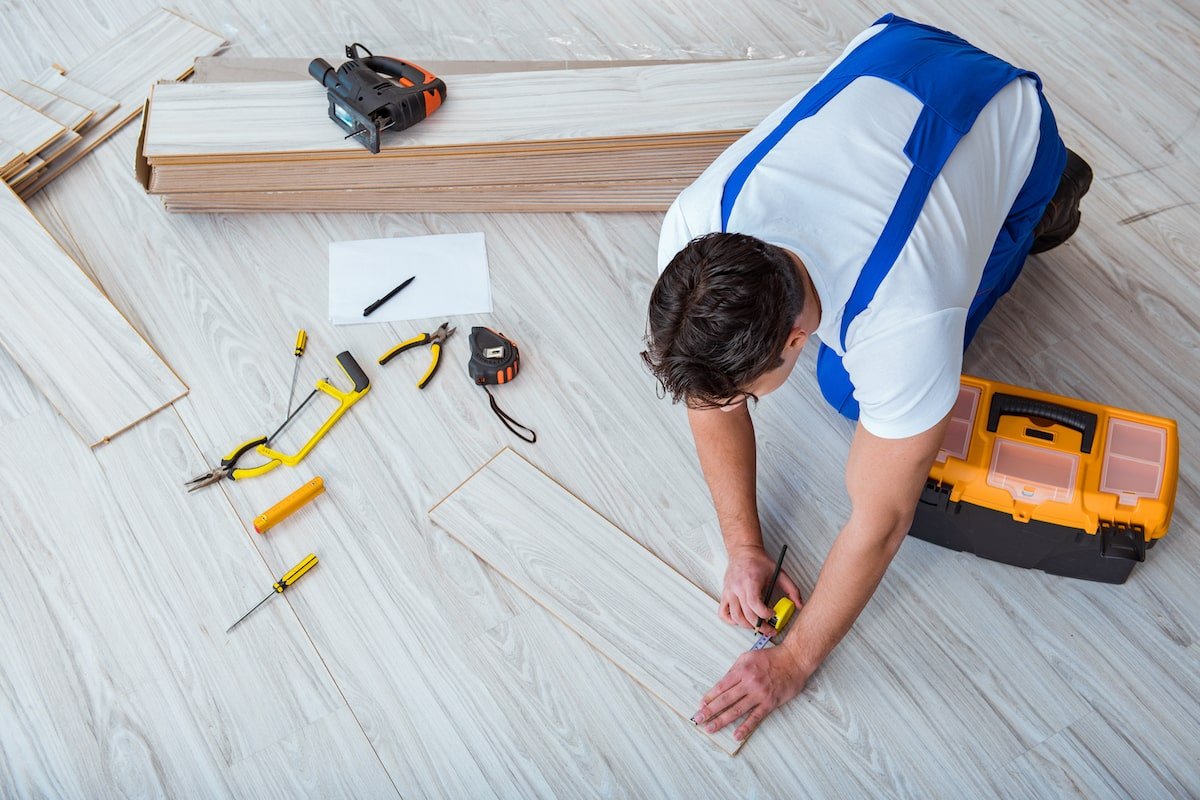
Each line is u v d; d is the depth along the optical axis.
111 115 2.67
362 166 2.40
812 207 1.30
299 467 2.13
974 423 1.92
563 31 2.89
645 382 2.25
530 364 2.28
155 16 2.89
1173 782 1.78
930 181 1.35
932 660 1.91
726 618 1.91
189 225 2.49
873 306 1.29
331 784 1.79
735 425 1.78
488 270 2.42
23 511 2.08
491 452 2.16
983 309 2.10
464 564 2.02
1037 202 1.82
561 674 1.90
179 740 1.83
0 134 2.55
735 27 2.91
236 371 2.26
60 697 1.87
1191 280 2.40
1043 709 1.85
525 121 2.37
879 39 1.56
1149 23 2.88
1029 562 1.98
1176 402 2.21
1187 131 2.65
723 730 1.80
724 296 1.12
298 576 1.99
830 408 2.22
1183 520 2.06
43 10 2.94
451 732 1.84
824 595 1.67
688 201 1.40
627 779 1.79
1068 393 2.23
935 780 1.78
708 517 2.07
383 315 2.34
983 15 2.92
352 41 2.86
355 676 1.90
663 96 2.41
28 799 1.78
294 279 2.40
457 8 2.94
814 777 1.79
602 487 2.11
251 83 2.46
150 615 1.96
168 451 2.15
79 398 2.20
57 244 2.39
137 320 2.33
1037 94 1.61
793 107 1.51
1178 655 1.91
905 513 1.49
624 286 2.40
